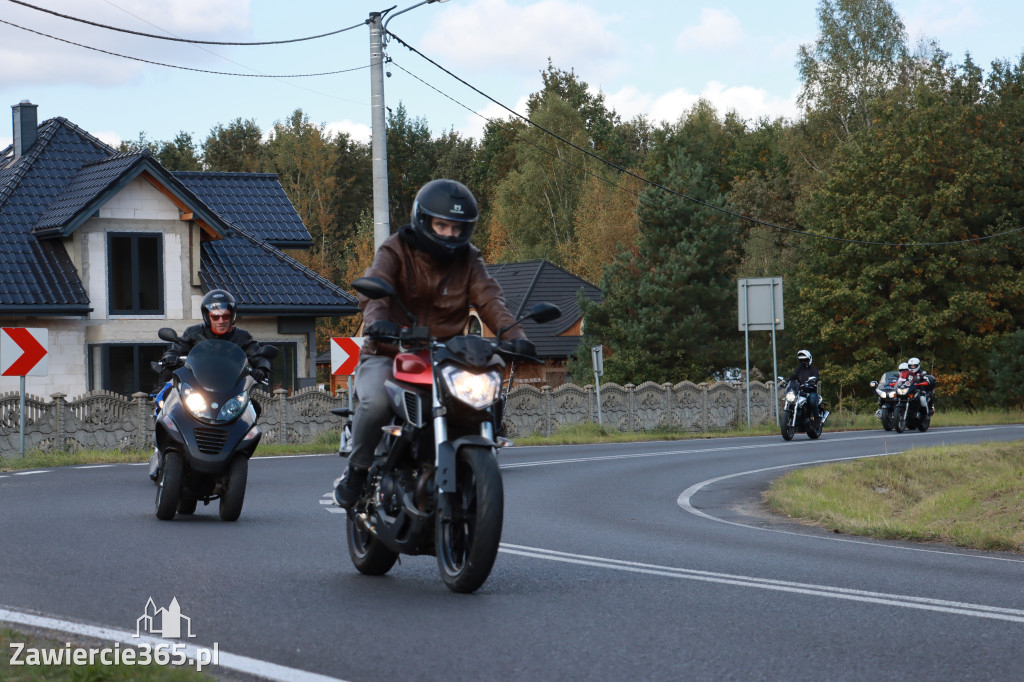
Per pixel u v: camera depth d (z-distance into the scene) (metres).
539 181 80.44
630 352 47.72
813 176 68.88
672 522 12.16
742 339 49.59
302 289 32.56
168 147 97.12
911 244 48.59
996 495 17.66
